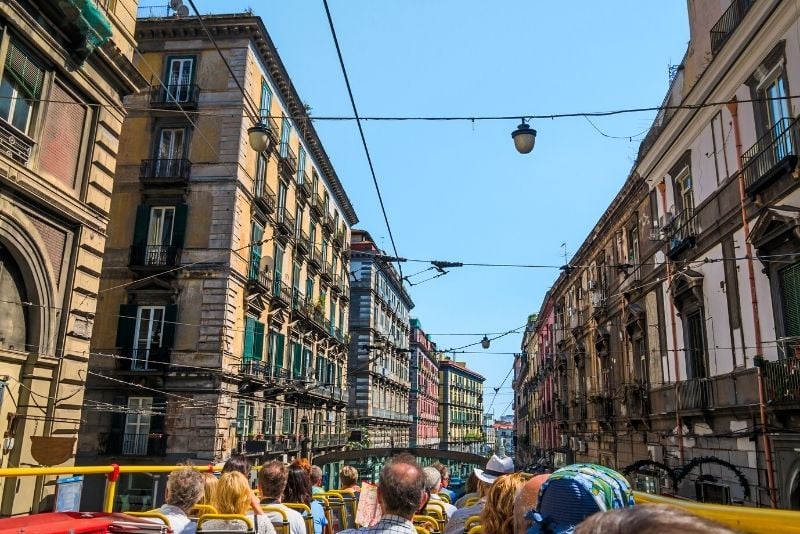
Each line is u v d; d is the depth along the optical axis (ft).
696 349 57.36
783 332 42.73
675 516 3.33
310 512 18.99
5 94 41.09
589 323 102.99
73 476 41.75
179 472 17.01
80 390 48.01
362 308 178.40
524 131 30.78
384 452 96.07
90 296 49.39
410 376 261.24
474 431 383.65
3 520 12.88
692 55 60.54
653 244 70.18
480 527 12.76
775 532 7.08
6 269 41.98
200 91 86.28
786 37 42.75
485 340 90.17
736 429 48.42
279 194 103.14
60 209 45.37
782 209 41.88
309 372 121.29
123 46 53.16
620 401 82.38
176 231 81.97
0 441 40.60
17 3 40.37
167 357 78.74
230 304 81.35
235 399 83.82
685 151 61.11
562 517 7.18
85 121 49.37
